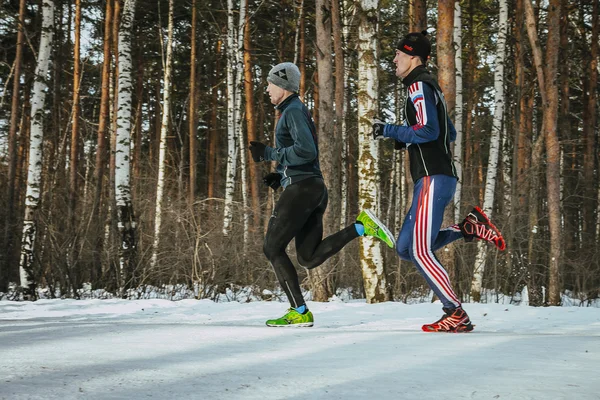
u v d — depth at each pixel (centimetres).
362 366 217
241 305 728
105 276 1134
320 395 168
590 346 274
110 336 304
